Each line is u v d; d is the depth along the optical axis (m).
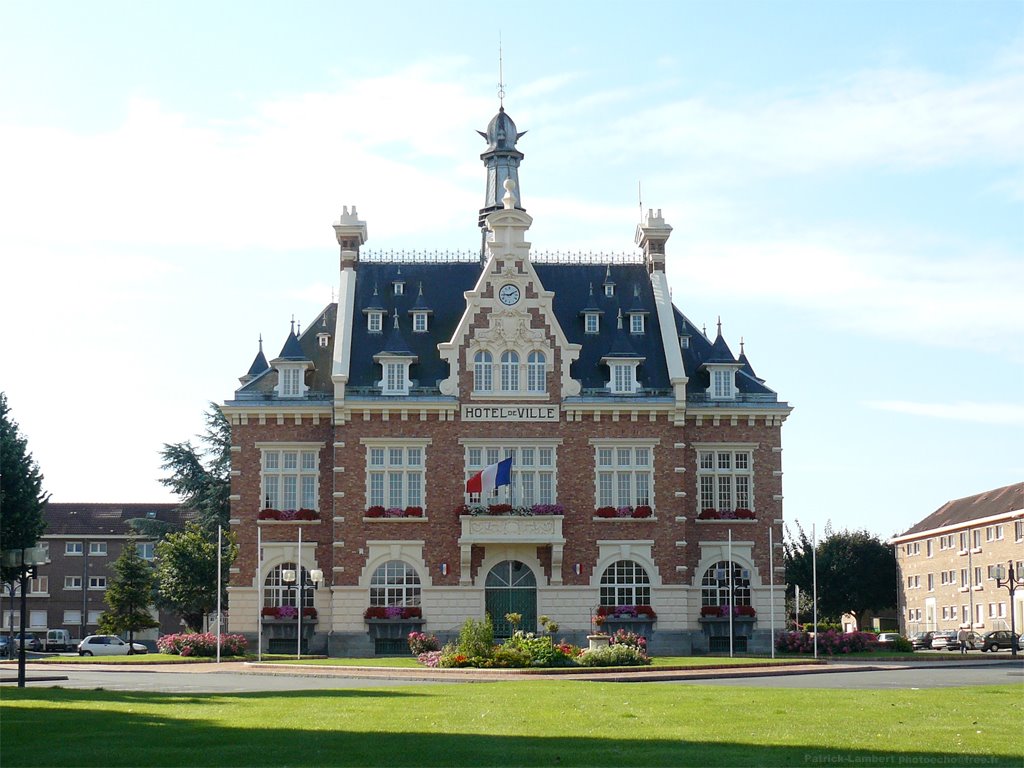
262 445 71.31
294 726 26.78
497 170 86.00
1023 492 106.31
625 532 70.31
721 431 72.50
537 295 71.38
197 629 95.12
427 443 70.50
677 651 69.38
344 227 75.12
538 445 70.69
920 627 118.75
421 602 69.50
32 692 38.25
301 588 69.50
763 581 71.69
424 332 73.88
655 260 76.69
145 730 26.09
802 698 33.81
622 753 22.42
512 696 35.31
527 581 70.19
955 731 25.33
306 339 75.81
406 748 23.16
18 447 73.25
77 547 115.75
